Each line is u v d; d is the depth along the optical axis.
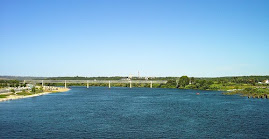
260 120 104.69
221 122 100.75
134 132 84.12
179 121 103.00
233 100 189.12
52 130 86.69
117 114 121.81
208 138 77.12
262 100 187.50
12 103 167.38
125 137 77.81
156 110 136.25
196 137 78.25
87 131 85.31
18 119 107.00
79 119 107.50
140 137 77.94
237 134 81.94
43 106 152.62
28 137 77.50
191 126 93.44
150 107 150.00
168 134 81.56
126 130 86.94
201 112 127.75
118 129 88.44
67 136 78.81
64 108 144.25
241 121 102.69
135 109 140.75
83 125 94.81
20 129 88.00
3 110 133.50
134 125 94.94
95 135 80.12
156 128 90.06
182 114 121.44
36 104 163.00
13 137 77.50
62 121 102.75
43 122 100.56
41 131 85.12
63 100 194.12
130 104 167.12
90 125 94.88
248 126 93.38
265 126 93.38
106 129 88.38
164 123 98.94
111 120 105.31
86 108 144.88
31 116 114.88
